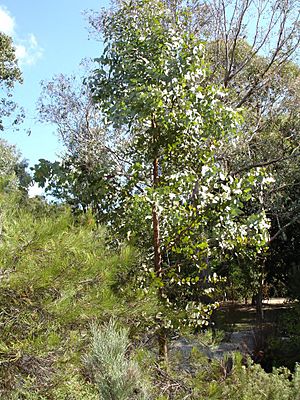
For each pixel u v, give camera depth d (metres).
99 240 4.93
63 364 3.91
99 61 6.00
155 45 5.69
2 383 3.87
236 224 5.71
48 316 3.97
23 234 4.08
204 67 5.73
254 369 4.90
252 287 17.14
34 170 5.85
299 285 11.55
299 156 15.08
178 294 5.87
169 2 11.07
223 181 5.71
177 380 4.14
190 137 5.67
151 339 4.89
